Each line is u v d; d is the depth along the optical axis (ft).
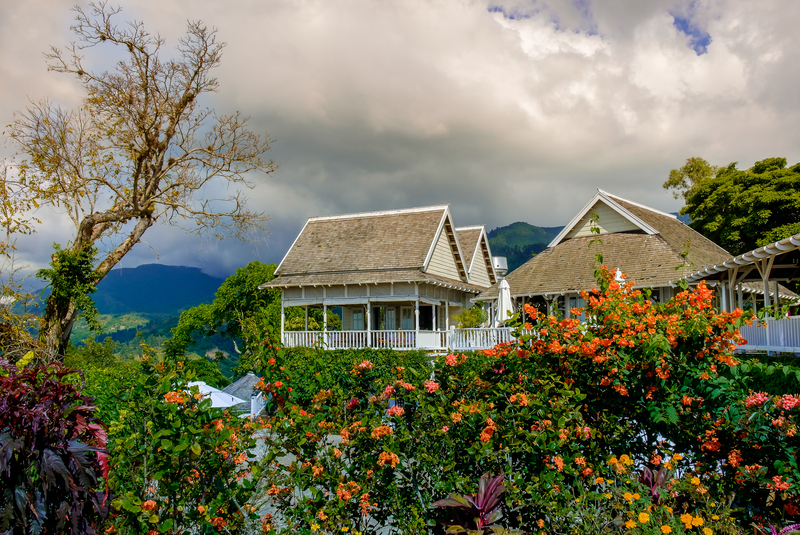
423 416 17.67
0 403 11.71
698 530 15.58
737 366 19.70
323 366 20.90
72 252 83.71
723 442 18.34
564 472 17.47
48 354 63.67
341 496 16.76
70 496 12.25
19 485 11.66
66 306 83.66
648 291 22.63
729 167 121.80
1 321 62.64
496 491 15.25
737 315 19.45
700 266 73.31
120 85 87.51
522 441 16.65
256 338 20.53
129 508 14.51
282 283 100.27
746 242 106.11
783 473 16.75
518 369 20.67
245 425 19.10
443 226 106.83
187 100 94.58
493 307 109.19
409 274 93.61
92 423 13.29
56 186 85.71
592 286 77.77
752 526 16.51
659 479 17.24
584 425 18.19
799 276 58.70
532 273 88.79
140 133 90.58
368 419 17.79
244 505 18.31
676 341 19.92
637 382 20.21
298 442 17.78
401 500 17.28
